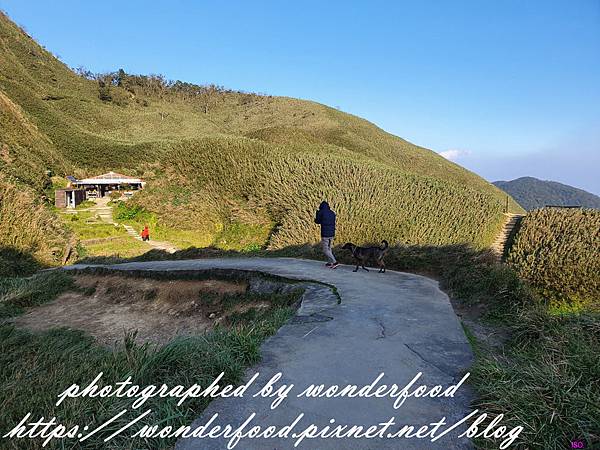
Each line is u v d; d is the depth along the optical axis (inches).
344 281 313.3
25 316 383.2
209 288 383.2
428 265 395.5
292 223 582.9
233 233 738.2
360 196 629.9
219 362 134.3
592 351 140.3
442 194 735.7
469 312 243.0
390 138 2856.8
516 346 176.9
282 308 277.7
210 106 3868.1
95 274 474.6
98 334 338.0
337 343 166.9
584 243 491.5
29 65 2736.2
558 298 416.8
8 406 118.5
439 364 146.3
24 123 1386.6
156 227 872.9
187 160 976.9
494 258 454.0
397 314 212.1
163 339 326.3
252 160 885.2
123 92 3348.9
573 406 106.0
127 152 1711.4
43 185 1028.5
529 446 96.9
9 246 530.6
